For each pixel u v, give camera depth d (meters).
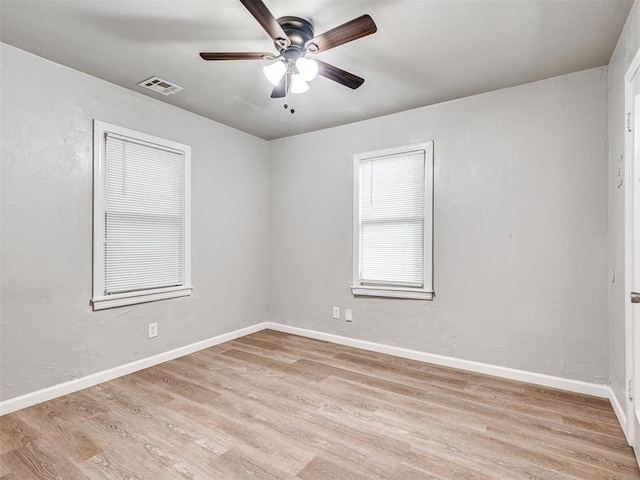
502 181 2.90
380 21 2.01
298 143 4.15
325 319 3.92
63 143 2.55
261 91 2.97
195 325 3.53
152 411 2.31
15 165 2.31
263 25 1.77
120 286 2.91
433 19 1.98
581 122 2.59
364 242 3.65
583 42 2.21
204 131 3.60
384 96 3.05
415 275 3.35
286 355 3.42
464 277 3.07
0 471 1.71
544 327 2.73
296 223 4.16
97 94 2.73
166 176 3.26
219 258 3.78
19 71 2.33
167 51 2.36
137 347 3.03
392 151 3.45
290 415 2.27
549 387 2.69
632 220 1.92
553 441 1.98
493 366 2.94
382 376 2.91
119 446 1.92
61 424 2.14
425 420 2.21
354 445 1.95
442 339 3.18
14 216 2.31
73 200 2.60
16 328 2.32
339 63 2.48
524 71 2.60
